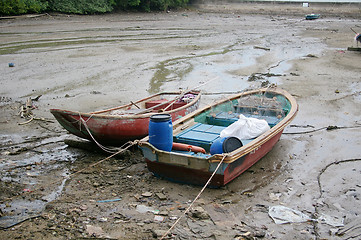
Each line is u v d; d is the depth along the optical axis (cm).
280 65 1925
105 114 945
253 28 3309
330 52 2234
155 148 746
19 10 3203
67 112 855
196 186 760
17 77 1652
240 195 731
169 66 1892
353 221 649
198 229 605
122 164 869
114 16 3734
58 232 588
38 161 886
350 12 4591
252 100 1055
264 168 856
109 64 1902
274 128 853
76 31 2805
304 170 852
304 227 630
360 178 809
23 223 615
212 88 1541
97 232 589
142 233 591
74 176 804
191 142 815
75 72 1747
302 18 4191
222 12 4606
